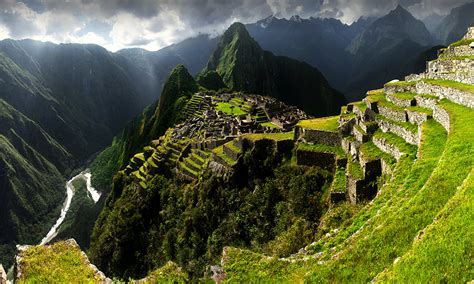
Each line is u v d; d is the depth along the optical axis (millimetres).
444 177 17203
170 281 19734
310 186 41406
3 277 15070
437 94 31109
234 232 45594
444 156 19109
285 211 41594
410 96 36125
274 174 48312
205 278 21891
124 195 85312
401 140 31141
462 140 19844
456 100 27312
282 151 50625
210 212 52438
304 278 17312
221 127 83312
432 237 12977
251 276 19750
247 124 77438
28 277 16828
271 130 69188
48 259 18000
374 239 16172
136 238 69438
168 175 75625
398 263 12914
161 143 97750
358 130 38469
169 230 59156
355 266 15422
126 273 64250
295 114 96938
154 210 72188
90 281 16828
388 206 19875
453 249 11969
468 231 12297
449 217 13438
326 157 42500
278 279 18672
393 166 29094
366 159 32281
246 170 53375
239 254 21875
